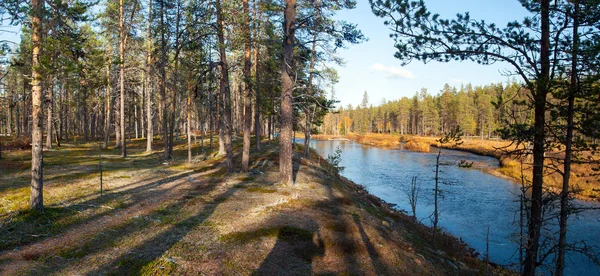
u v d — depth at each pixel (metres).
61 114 37.31
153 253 7.47
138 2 24.55
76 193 12.36
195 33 19.62
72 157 23.27
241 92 42.09
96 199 11.67
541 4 8.26
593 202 20.17
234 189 14.10
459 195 23.12
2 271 6.20
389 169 34.50
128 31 25.22
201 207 11.34
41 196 9.48
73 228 8.78
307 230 9.48
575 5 7.65
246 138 18.25
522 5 8.49
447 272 9.30
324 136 97.94
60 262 6.79
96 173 16.78
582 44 7.39
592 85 7.35
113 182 15.03
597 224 16.78
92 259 7.01
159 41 24.06
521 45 8.59
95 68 10.66
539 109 8.37
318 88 16.28
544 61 8.10
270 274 7.05
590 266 12.49
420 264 9.07
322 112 26.64
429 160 42.31
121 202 11.50
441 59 9.38
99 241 7.98
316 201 12.67
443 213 18.84
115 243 7.90
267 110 26.89
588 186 22.67
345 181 23.48
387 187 25.73
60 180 14.54
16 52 8.91
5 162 18.59
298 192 13.80
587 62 7.42
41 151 9.45
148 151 29.31
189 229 9.17
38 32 8.84
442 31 9.04
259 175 17.61
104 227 8.96
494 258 13.07
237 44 16.86
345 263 8.00
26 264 6.57
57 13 9.34
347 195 15.50
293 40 14.39
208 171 18.94
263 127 64.38
